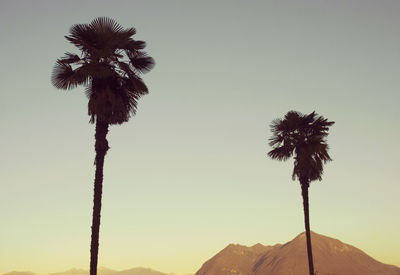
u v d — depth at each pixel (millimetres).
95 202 28562
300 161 45625
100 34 29969
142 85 30875
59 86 29484
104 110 29578
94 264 27438
